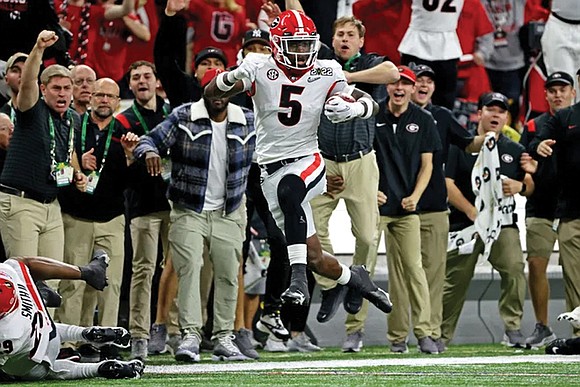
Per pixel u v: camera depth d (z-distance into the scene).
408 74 27.94
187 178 24.62
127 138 24.62
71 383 18.25
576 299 29.03
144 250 26.20
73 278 19.58
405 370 21.16
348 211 27.06
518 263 30.20
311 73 20.59
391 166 28.05
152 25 33.31
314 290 31.97
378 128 28.06
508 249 30.16
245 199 26.42
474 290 33.72
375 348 30.77
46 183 22.61
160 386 17.67
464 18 35.81
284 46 20.27
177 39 27.03
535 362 23.25
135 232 26.34
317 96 20.64
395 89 27.88
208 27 33.38
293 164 20.75
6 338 17.80
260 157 21.02
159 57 27.03
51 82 22.78
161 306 27.95
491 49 36.19
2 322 17.81
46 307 19.19
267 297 28.89
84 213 24.50
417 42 35.31
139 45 33.28
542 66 36.59
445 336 31.14
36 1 27.91
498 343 33.38
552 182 30.36
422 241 29.11
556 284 34.44
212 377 19.45
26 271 18.72
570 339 26.30
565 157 28.84
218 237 24.95
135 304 26.03
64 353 22.73
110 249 24.89
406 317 28.33
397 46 35.41
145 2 33.22
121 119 26.11
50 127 22.78
